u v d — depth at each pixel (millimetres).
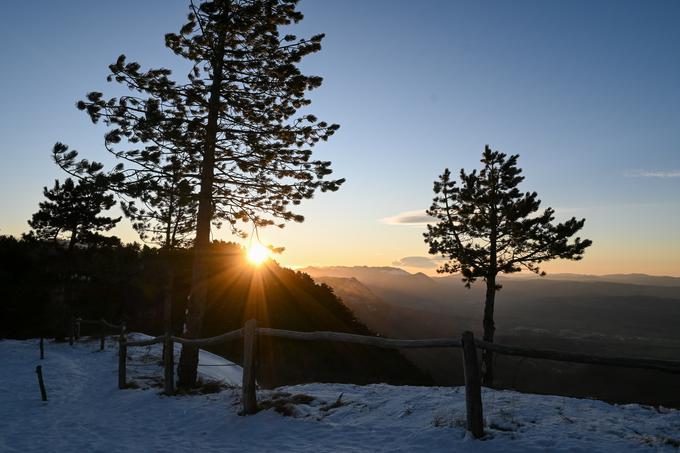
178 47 13570
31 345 25625
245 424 7727
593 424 6461
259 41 13555
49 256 27438
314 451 6137
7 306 31547
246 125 13461
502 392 9242
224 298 33406
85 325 33562
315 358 29094
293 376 24688
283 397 8930
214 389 11633
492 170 22391
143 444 7375
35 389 13625
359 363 30828
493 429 6094
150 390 11961
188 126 12797
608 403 8070
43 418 9961
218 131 13227
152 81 12609
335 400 8852
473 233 21469
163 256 20547
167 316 21484
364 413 7664
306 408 8141
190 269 20578
